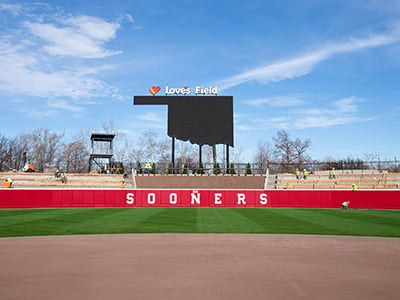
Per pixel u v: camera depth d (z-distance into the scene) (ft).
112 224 65.21
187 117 152.25
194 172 170.60
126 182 150.00
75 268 29.43
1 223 66.28
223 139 151.02
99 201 121.29
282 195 123.85
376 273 27.91
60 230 56.65
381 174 144.15
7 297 21.57
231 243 43.75
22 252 37.06
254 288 23.57
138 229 58.39
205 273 27.71
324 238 48.73
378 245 42.55
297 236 50.67
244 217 81.25
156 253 36.55
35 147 238.89
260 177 152.25
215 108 152.46
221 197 125.49
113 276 26.71
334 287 23.89
